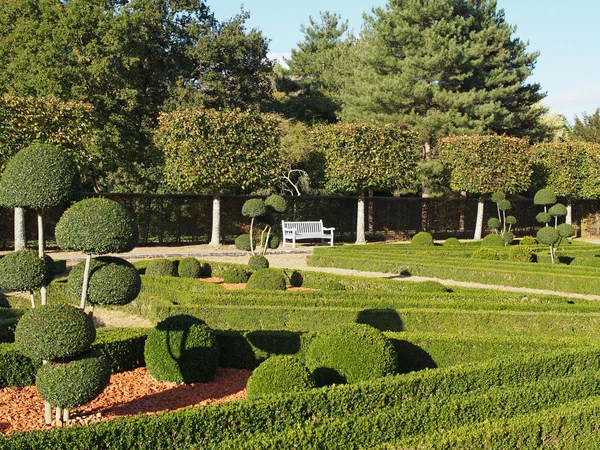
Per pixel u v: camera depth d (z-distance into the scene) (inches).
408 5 1284.4
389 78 1240.2
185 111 905.5
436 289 486.9
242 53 1225.4
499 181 1176.8
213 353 281.1
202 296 420.5
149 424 174.7
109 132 1041.5
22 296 475.5
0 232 820.6
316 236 994.7
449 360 295.9
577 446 219.5
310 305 400.8
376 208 1219.9
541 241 749.3
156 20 1135.6
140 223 930.1
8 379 261.1
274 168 968.3
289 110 1501.0
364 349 245.9
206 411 182.7
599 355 266.4
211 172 894.4
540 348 288.8
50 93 928.3
